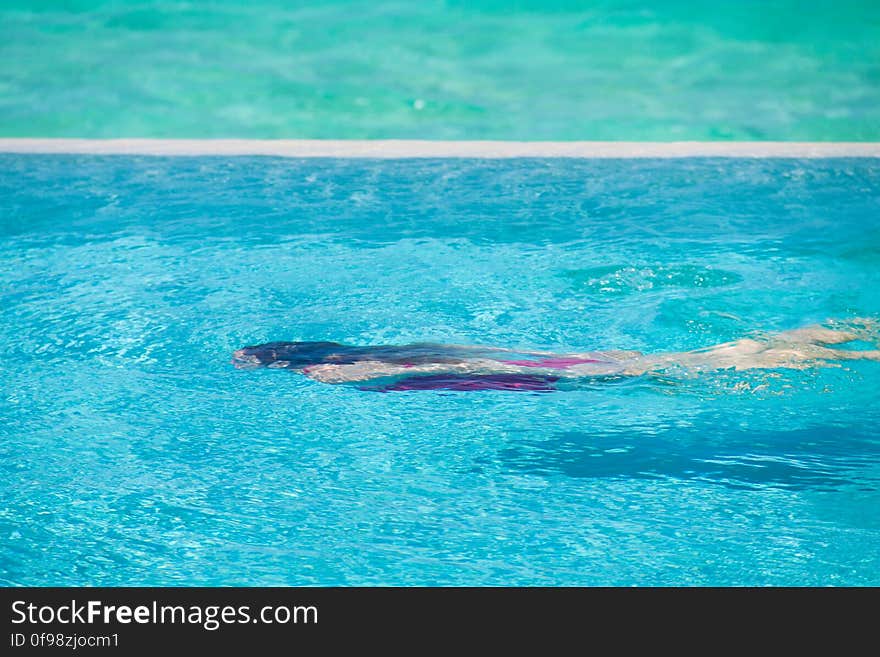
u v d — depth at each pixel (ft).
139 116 90.79
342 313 47.85
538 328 46.34
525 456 33.99
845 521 29.55
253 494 31.22
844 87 97.71
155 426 36.09
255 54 104.99
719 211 65.10
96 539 28.48
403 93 96.94
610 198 67.92
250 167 75.25
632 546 28.19
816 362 41.47
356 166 75.66
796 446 34.65
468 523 29.50
